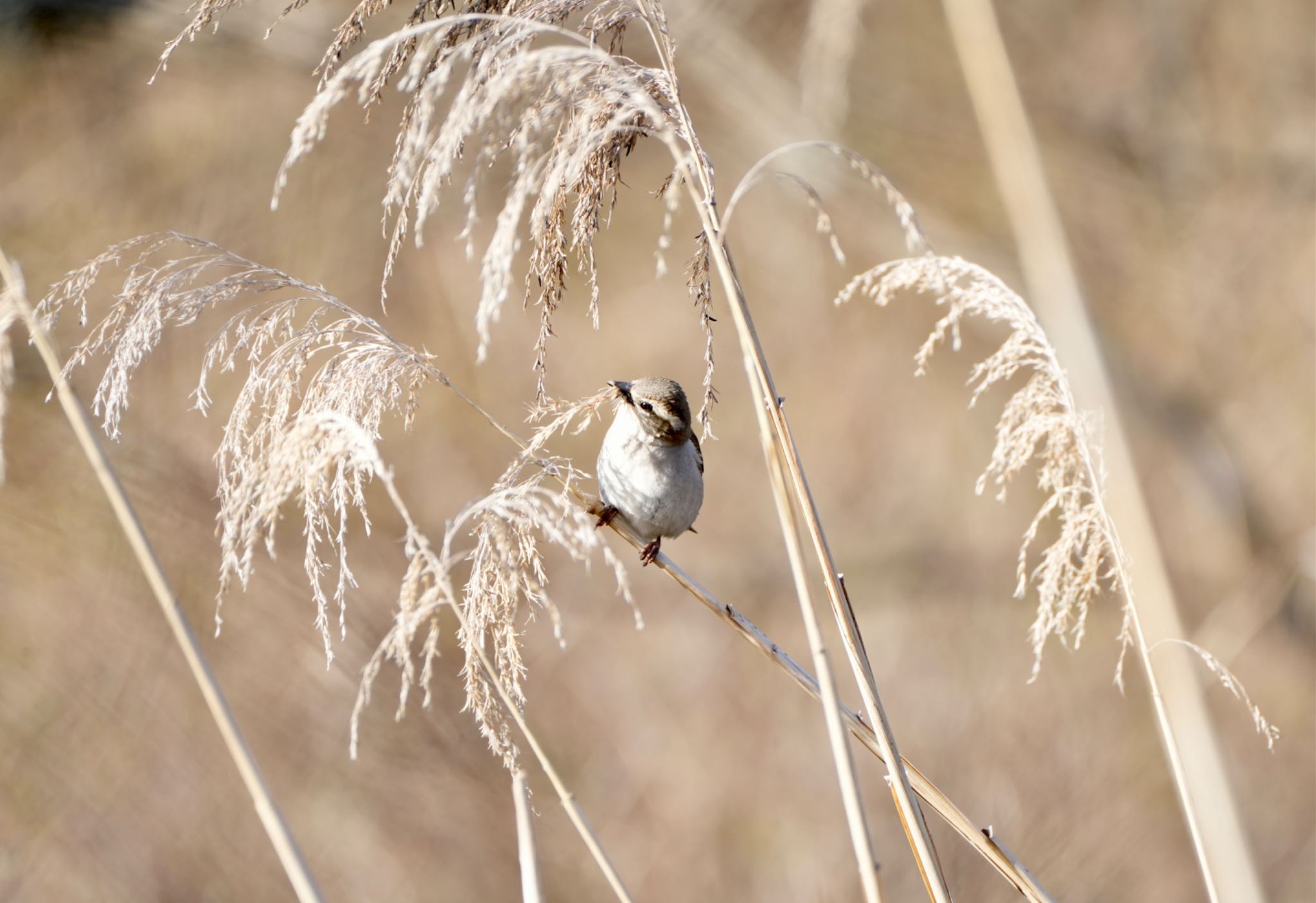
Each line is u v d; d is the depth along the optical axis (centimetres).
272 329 448
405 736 1345
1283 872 1343
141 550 417
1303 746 1462
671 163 1825
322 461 393
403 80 411
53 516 1364
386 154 1686
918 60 1825
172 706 1316
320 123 359
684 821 1383
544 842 1337
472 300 1664
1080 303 507
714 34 1695
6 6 1582
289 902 1238
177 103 1659
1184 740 477
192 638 411
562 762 1437
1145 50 1891
